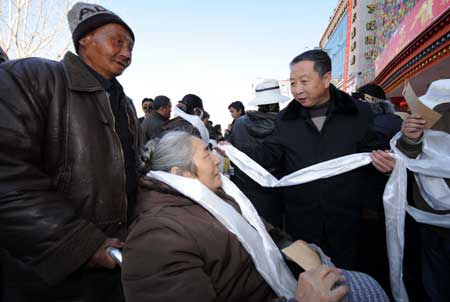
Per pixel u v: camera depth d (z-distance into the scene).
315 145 2.25
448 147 1.97
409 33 7.70
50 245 1.26
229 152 2.57
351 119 2.22
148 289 1.15
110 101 1.69
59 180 1.43
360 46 25.89
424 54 6.81
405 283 2.63
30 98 1.35
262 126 3.44
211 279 1.27
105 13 1.58
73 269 1.29
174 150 1.52
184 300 1.12
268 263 1.45
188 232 1.22
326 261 1.51
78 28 1.54
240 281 1.36
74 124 1.44
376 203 2.38
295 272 1.68
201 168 1.51
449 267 2.15
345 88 30.08
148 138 4.89
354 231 2.25
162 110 4.91
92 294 1.47
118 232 1.57
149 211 1.31
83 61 1.61
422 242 2.29
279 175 2.54
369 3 25.45
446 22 5.30
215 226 1.32
